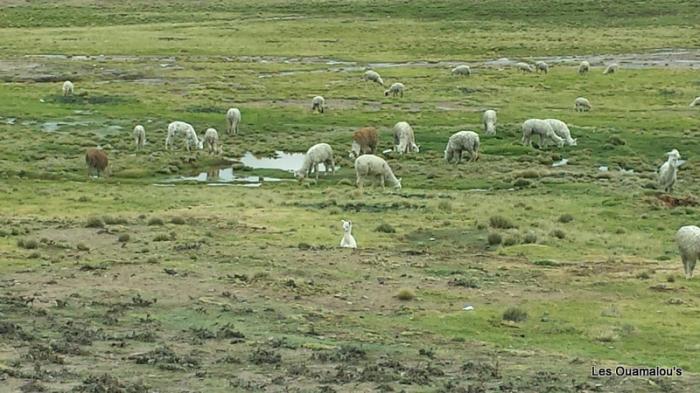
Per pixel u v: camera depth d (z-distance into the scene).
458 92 89.00
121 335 22.67
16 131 68.44
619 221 43.00
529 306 27.88
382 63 111.56
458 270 32.47
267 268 31.58
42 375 18.34
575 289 30.14
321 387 18.23
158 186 53.59
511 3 155.12
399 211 44.81
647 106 81.50
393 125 72.38
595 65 108.81
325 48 122.38
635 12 149.12
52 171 57.12
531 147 63.44
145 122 73.50
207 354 21.08
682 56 115.25
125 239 36.53
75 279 29.30
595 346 23.73
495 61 113.81
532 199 48.38
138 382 18.00
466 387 18.72
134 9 164.00
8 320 23.75
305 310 26.47
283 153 64.00
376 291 29.16
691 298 29.17
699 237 31.00
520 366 21.17
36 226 39.81
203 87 90.56
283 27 139.12
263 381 18.67
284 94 87.25
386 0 161.88
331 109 79.56
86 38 129.00
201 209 45.12
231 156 62.56
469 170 57.09
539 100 85.25
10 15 156.38
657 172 56.06
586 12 149.88
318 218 42.62
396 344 23.19
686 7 151.12
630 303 28.48
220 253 34.06
